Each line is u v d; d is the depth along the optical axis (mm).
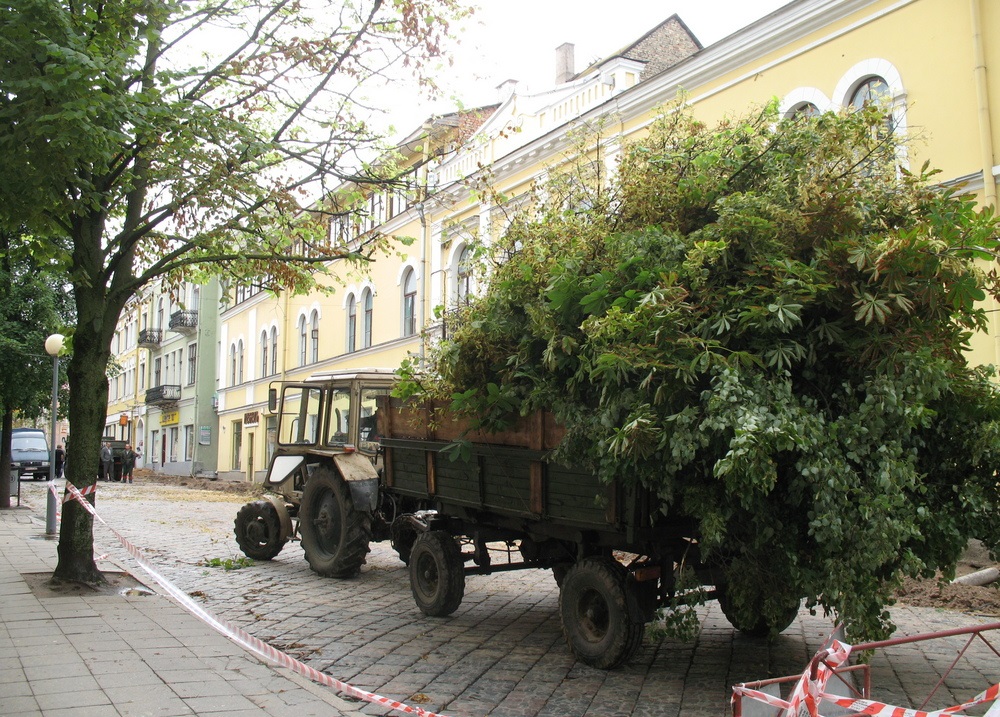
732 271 5312
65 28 6984
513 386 6461
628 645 5863
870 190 5375
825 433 4695
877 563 4445
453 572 7812
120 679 5473
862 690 4715
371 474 9945
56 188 7516
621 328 5062
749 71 14008
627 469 5328
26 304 18391
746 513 5113
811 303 4984
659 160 5949
